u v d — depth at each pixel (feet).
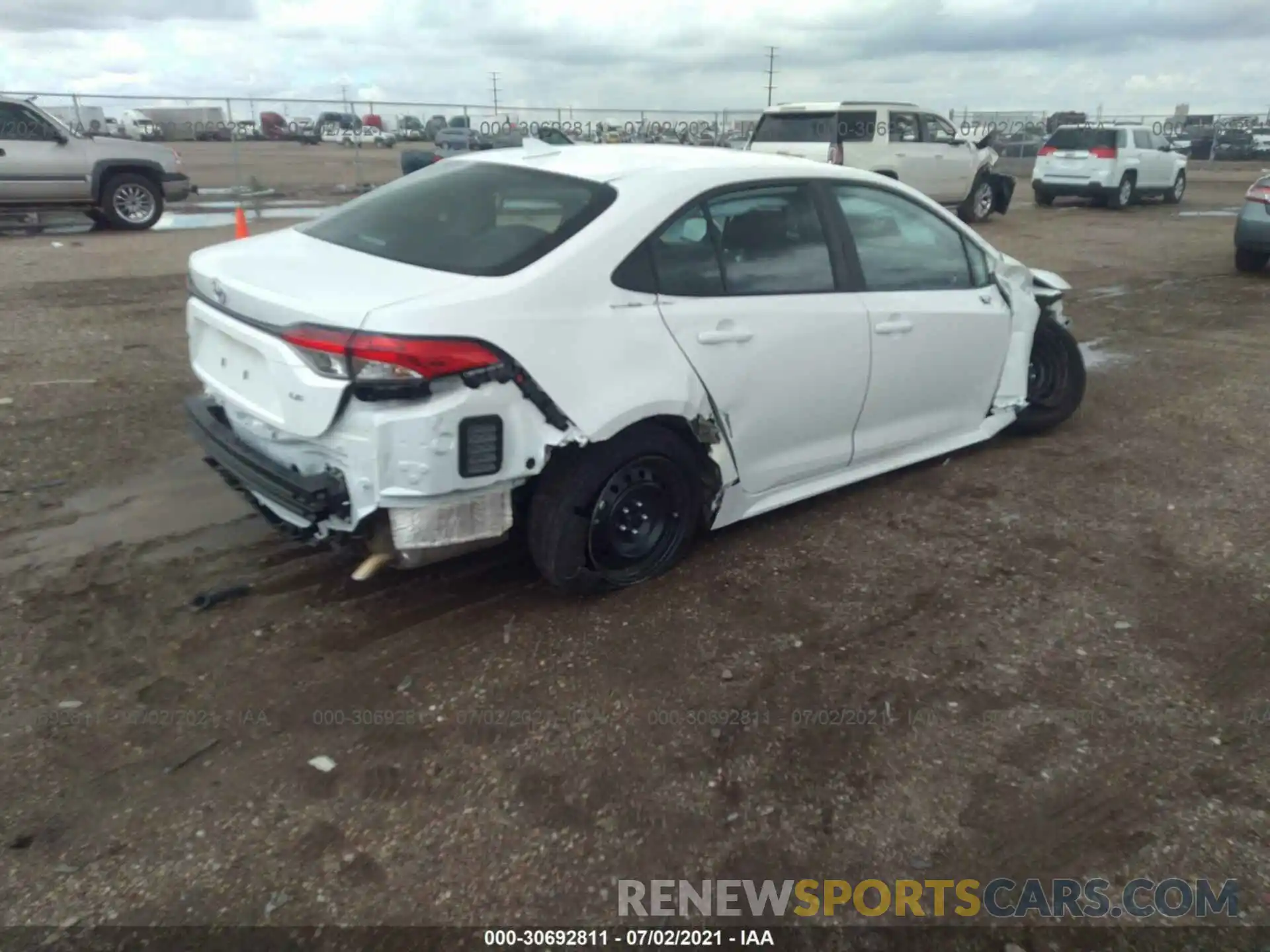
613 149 14.33
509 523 11.12
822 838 8.79
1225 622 12.40
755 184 13.38
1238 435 19.42
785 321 13.25
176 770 9.39
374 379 9.88
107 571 12.94
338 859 8.41
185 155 98.02
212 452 12.09
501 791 9.23
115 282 32.04
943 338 15.67
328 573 13.08
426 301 10.21
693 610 12.42
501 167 13.38
